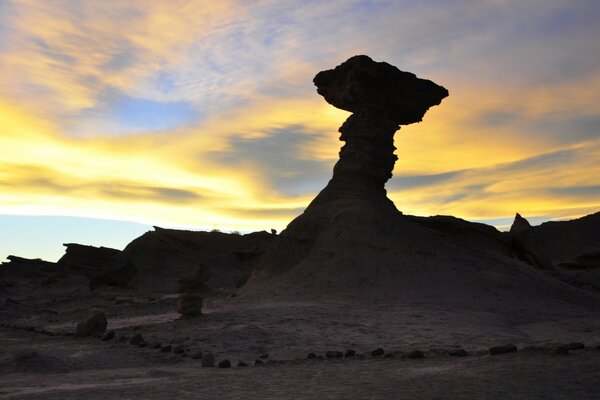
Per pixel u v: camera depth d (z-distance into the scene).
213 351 22.70
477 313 35.06
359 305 37.53
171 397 13.07
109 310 44.72
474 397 11.20
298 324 28.88
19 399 13.44
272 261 50.72
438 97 57.94
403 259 46.84
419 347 22.42
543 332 28.11
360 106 55.56
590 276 64.06
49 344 25.83
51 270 105.44
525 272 52.88
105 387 14.96
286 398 12.41
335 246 48.41
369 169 55.69
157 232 102.94
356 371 16.05
